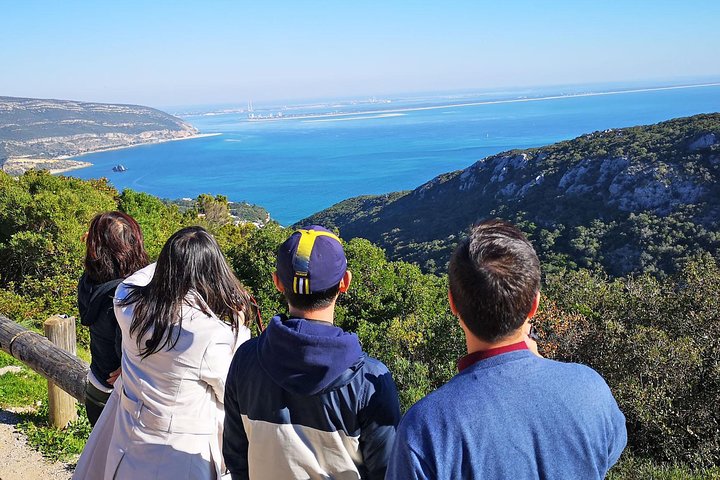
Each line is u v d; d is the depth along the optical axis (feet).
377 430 6.01
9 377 19.76
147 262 10.06
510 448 4.46
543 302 49.80
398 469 4.66
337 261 6.15
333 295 6.20
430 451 4.52
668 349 40.09
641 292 58.90
